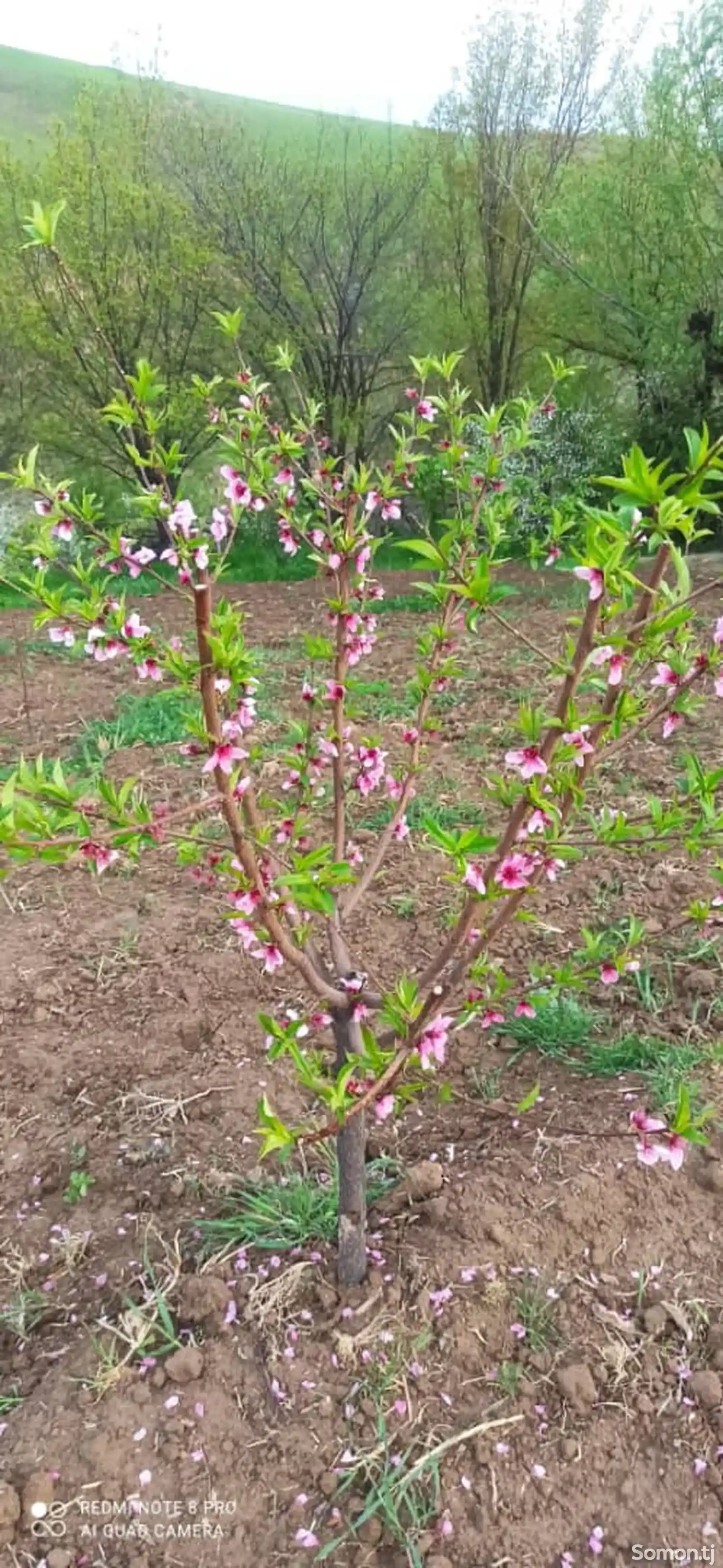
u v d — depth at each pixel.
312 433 2.68
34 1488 1.87
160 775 5.09
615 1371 2.07
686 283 10.92
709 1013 3.06
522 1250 2.27
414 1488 1.88
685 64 10.53
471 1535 1.83
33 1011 3.31
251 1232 2.36
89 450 13.80
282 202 13.19
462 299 13.38
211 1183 2.55
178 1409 1.99
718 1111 2.64
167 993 3.37
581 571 1.53
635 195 11.13
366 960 3.47
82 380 12.73
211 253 12.73
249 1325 2.14
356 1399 2.01
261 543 13.02
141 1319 2.15
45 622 1.81
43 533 1.86
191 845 2.12
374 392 14.43
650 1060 2.89
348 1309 2.15
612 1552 1.81
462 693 6.25
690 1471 1.91
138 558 1.81
